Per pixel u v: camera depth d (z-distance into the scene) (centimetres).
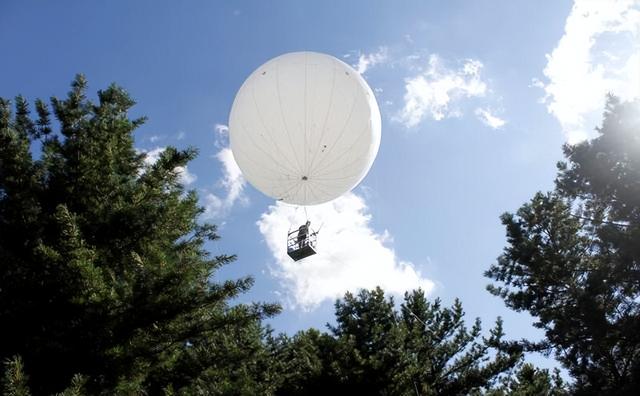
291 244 1873
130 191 1109
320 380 1675
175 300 952
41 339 873
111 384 902
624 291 1917
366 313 2005
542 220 2261
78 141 1125
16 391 706
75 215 934
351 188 1762
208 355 1086
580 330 1939
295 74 1568
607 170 2070
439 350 1980
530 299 2180
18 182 1026
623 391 1688
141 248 1039
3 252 922
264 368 1702
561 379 2231
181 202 1089
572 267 2130
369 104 1612
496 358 1970
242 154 1642
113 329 916
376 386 1677
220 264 1100
